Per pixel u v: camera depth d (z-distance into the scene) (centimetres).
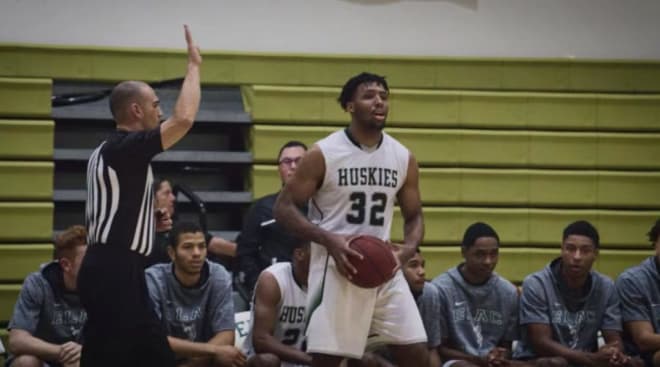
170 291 937
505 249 1221
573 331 999
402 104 1231
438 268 1209
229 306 948
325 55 1230
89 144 1212
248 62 1223
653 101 1261
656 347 998
